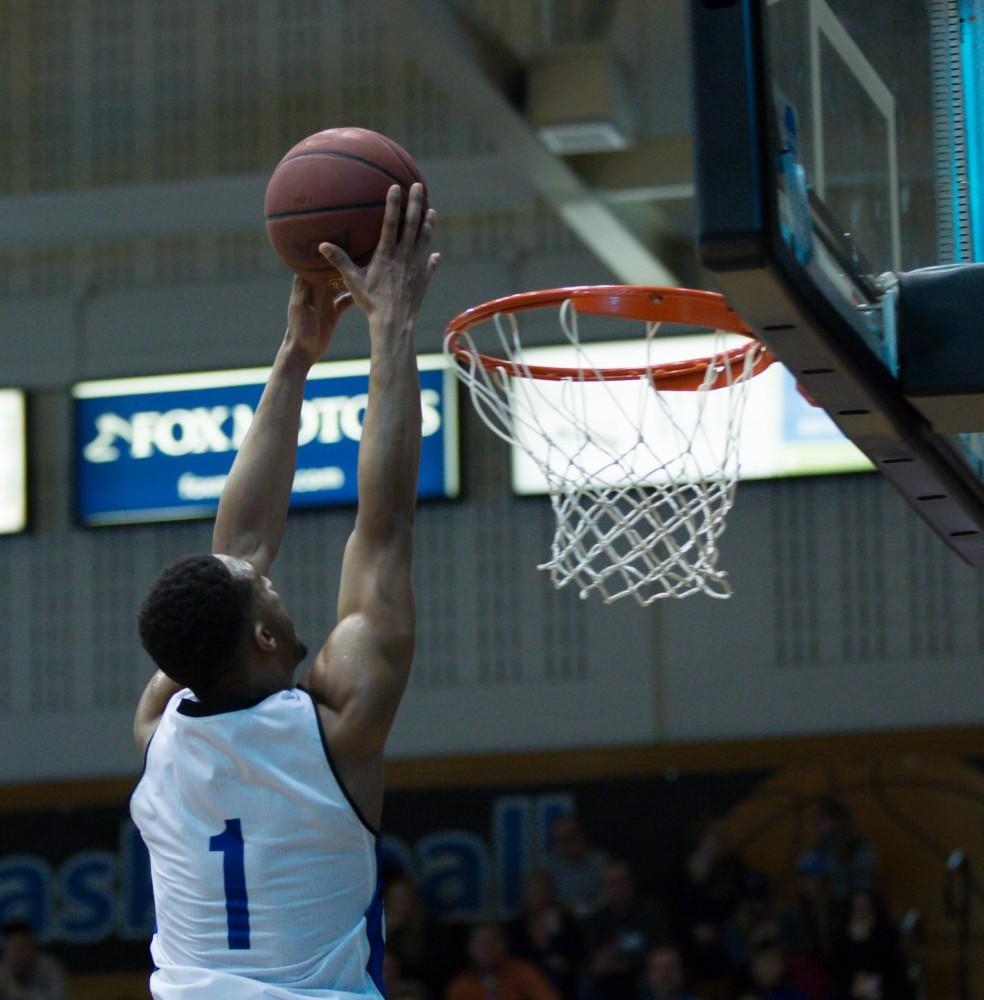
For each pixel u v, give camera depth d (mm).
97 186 12633
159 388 12664
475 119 8633
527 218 12375
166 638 2965
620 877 10555
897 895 11133
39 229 12594
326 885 2941
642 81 9805
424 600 12297
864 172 3654
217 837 2971
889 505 11703
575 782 11750
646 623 11953
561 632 12078
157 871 3062
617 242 9969
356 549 3078
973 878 11008
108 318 13016
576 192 9320
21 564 12930
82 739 12633
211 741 2984
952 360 3449
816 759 11438
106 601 12734
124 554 12734
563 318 4234
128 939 12109
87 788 12391
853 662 11633
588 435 4500
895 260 3779
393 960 10391
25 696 12789
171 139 12562
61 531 12891
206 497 12516
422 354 12320
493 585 12203
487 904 11695
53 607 12828
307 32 12438
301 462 12289
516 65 8562
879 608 11641
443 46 7602
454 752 12094
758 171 2930
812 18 3389
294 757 2949
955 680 11469
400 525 3088
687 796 11562
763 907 10430
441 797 11906
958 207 3789
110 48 12742
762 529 11844
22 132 12797
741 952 10383
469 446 12344
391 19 7344
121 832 12281
